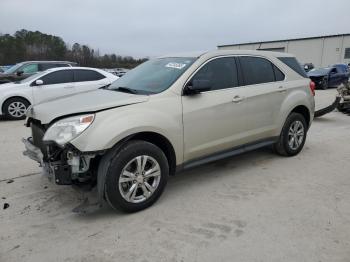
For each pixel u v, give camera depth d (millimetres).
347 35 43781
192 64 4238
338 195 4094
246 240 3125
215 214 3639
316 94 17391
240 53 4797
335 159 5535
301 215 3586
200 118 4113
